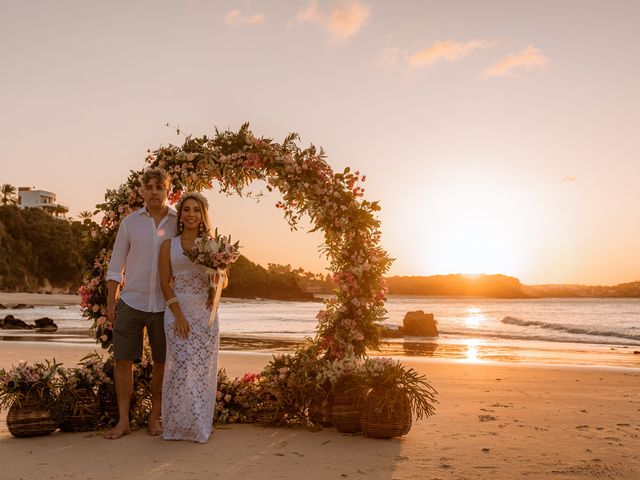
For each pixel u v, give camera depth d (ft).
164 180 17.87
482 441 17.02
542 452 15.76
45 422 17.22
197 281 17.24
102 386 18.54
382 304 20.70
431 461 14.82
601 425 19.39
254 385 19.95
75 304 258.16
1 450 15.79
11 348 50.11
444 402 24.18
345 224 20.39
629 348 67.72
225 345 62.75
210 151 20.77
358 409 17.72
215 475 13.56
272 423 19.03
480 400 24.72
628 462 14.82
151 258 17.52
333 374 18.22
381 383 17.38
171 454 15.42
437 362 42.14
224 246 16.94
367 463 14.60
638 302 439.22
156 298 17.44
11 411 17.17
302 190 20.84
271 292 522.47
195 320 17.07
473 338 87.92
